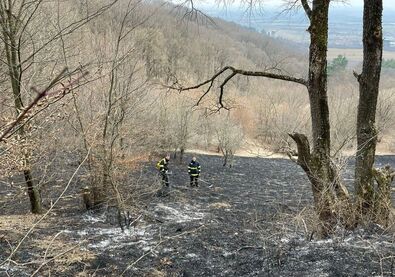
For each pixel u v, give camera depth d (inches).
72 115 497.0
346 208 395.5
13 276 328.5
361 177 413.1
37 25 473.1
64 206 588.1
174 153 1389.0
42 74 477.4
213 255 405.4
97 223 512.1
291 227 452.4
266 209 661.3
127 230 491.5
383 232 390.0
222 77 1342.3
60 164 634.8
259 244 419.5
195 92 1300.4
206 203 722.8
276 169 1338.6
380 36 391.9
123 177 594.9
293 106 1804.9
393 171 426.3
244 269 364.8
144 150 907.4
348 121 1261.1
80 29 478.3
